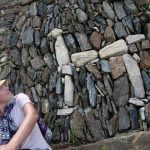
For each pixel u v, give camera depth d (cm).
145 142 326
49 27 414
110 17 401
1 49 446
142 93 365
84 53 388
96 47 390
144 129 349
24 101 233
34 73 405
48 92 392
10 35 443
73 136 362
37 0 438
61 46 397
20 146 228
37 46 414
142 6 408
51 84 391
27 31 426
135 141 329
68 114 373
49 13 424
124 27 393
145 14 402
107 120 360
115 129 356
